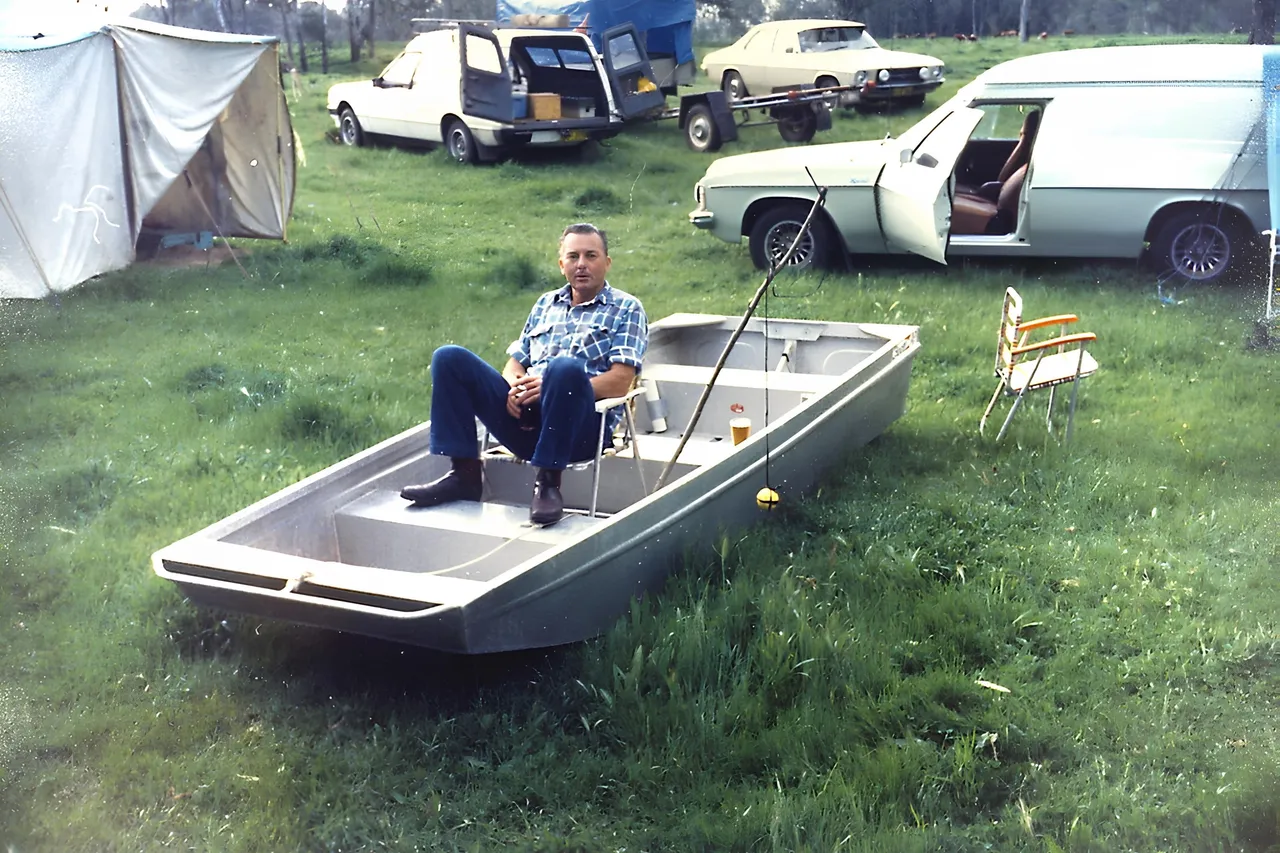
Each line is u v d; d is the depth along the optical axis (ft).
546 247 42.70
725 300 33.99
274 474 21.84
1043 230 34.35
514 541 15.92
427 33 65.05
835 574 16.90
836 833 11.92
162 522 20.01
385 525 16.79
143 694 14.70
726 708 13.73
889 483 20.30
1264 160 31.91
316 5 112.78
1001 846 11.79
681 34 73.77
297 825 12.29
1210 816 11.93
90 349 30.76
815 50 69.97
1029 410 24.25
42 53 34.76
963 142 31.86
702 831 11.99
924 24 98.89
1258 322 29.12
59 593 17.51
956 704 14.05
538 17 66.13
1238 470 20.79
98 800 12.73
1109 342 28.40
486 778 13.05
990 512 19.11
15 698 14.61
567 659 14.93
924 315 31.42
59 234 35.86
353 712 14.26
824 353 23.82
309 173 58.90
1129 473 20.53
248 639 15.83
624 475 18.08
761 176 36.55
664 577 16.28
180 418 24.93
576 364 16.65
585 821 12.39
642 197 52.01
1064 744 13.19
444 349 17.33
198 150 41.14
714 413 21.47
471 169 59.36
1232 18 72.33
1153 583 16.79
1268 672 14.55
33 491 21.07
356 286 37.40
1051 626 15.65
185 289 36.99
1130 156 33.12
